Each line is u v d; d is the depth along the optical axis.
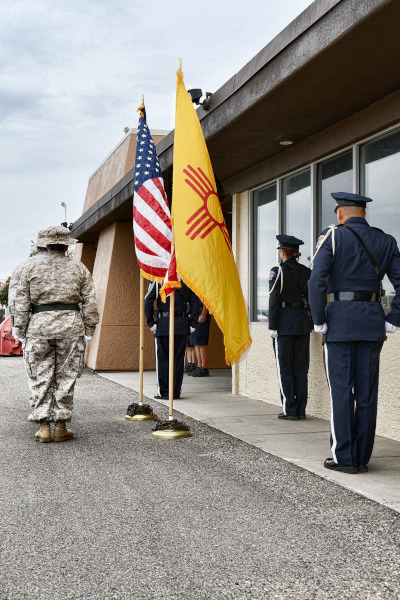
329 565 3.20
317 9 5.17
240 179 9.73
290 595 2.87
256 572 3.12
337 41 4.98
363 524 3.80
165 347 9.12
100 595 2.88
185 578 3.06
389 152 6.48
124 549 3.42
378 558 3.28
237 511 4.05
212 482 4.71
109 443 6.11
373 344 4.95
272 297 7.41
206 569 3.16
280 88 5.97
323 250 4.95
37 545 3.49
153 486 4.62
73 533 3.67
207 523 3.83
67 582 3.02
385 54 5.23
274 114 6.76
